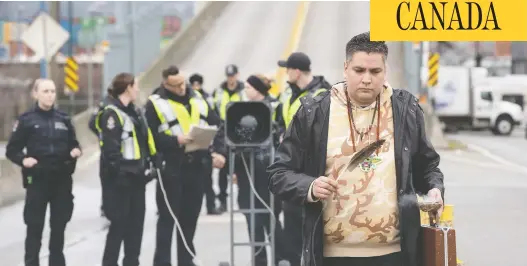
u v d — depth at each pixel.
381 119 10.64
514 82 102.12
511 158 63.00
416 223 10.43
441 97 98.81
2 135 89.31
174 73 21.31
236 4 143.25
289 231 19.98
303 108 10.80
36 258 20.20
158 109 21.33
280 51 119.62
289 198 10.67
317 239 10.63
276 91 49.88
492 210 33.69
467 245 25.97
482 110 98.44
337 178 10.50
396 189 10.59
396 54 112.50
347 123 10.66
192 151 21.45
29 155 20.06
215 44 124.94
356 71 10.38
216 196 33.19
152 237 28.03
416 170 11.07
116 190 20.17
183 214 21.86
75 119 65.81
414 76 98.12
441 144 73.88
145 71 108.94
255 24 133.25
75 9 136.50
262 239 20.59
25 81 91.19
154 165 20.86
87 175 48.72
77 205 36.22
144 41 102.25
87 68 118.31
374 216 10.55
